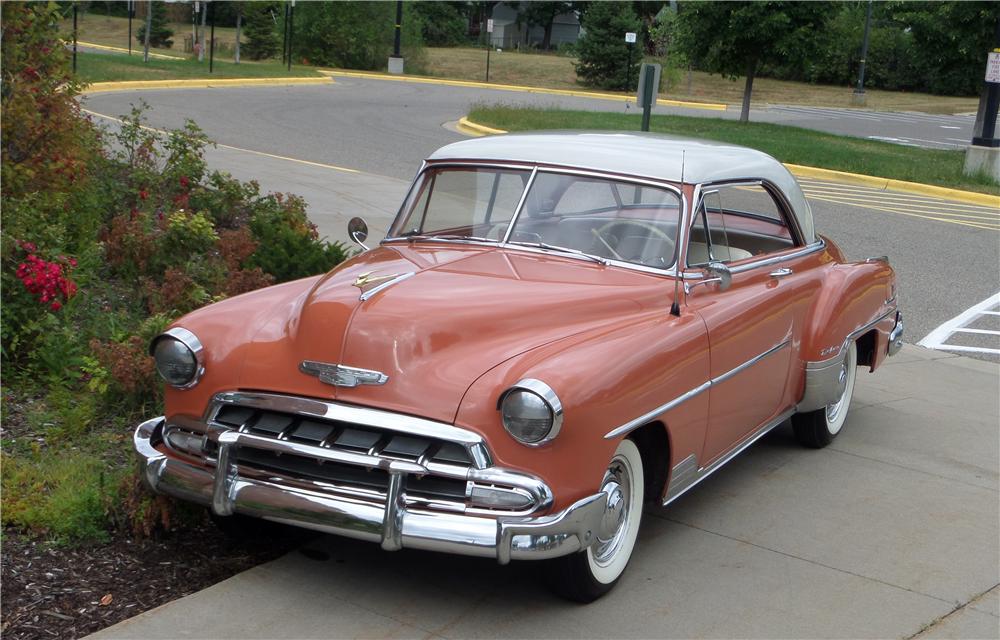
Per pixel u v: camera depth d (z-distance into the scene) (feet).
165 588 13.48
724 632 13.14
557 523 12.09
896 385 25.77
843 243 44.78
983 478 19.44
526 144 17.26
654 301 15.06
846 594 14.39
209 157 52.21
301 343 13.20
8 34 25.99
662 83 158.20
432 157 17.79
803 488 18.52
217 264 25.46
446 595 13.70
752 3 95.96
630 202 16.15
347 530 12.32
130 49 134.10
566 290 14.52
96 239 26.66
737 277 17.11
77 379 20.04
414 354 12.76
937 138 105.60
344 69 150.92
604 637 12.84
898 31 192.85
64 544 14.29
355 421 12.41
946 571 15.31
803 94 172.86
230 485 13.00
